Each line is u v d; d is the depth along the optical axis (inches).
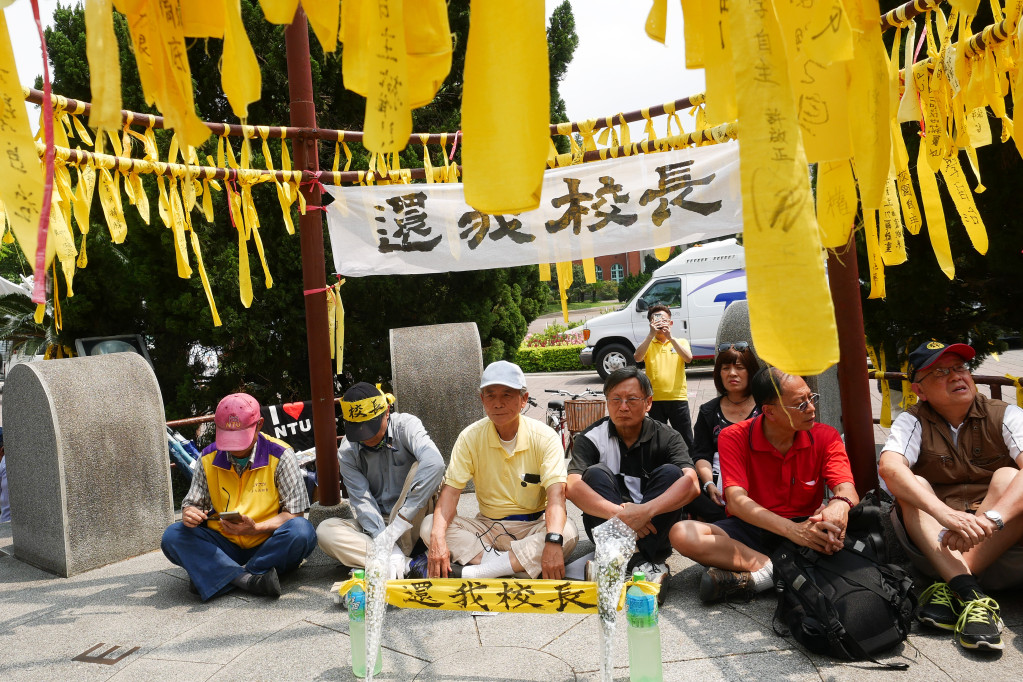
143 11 56.8
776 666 109.2
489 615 134.5
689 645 117.6
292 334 314.7
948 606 115.3
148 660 125.3
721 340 223.0
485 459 147.3
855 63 60.6
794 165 46.2
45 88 55.0
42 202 58.5
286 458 158.9
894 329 229.6
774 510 136.5
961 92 105.0
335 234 182.1
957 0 78.7
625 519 133.2
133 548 185.0
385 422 154.6
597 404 268.2
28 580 170.4
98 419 179.2
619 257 1828.2
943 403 127.0
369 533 152.9
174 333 305.9
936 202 111.0
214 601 150.1
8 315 319.9
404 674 113.3
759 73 46.7
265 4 54.9
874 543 123.3
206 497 159.3
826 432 135.3
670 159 162.2
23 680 120.8
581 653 117.4
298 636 130.8
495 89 50.8
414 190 177.2
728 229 162.6
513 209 50.6
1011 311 217.8
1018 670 102.9
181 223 146.2
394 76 49.9
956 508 127.3
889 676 103.8
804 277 45.7
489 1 50.7
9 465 184.2
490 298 346.3
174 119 56.7
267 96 303.7
